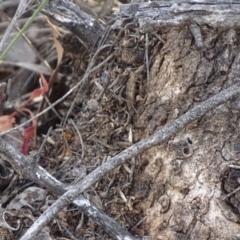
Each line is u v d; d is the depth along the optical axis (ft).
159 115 1.58
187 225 1.45
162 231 1.49
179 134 1.51
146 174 1.57
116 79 1.78
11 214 1.61
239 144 1.45
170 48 1.59
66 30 2.27
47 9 1.90
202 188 1.46
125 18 1.66
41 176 1.54
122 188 1.60
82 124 1.84
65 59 2.39
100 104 1.80
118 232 1.43
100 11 2.30
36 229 1.24
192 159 1.48
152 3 1.50
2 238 1.57
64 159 1.81
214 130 1.48
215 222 1.43
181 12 1.46
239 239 1.40
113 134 1.73
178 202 1.48
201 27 1.49
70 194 1.28
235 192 1.43
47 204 1.65
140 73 1.71
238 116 1.47
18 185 1.81
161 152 1.54
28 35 2.64
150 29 1.50
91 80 1.93
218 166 1.46
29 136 1.99
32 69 2.42
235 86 1.37
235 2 1.44
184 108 1.53
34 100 2.36
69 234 1.56
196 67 1.53
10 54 2.63
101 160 1.71
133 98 1.71
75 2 2.40
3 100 2.20
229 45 1.50
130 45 1.76
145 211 1.55
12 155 1.55
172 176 1.50
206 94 1.51
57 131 1.95
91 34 1.95
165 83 1.59
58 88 2.22
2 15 2.51
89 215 1.45
